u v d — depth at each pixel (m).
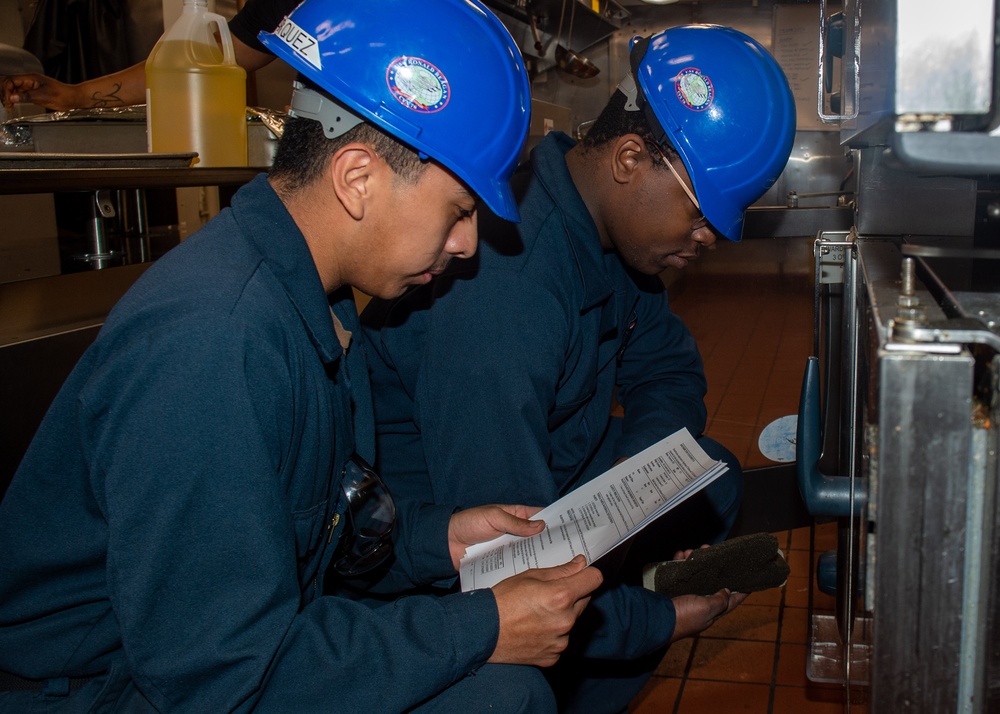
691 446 1.21
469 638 0.91
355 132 0.91
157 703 0.83
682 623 1.46
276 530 0.83
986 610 0.60
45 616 0.91
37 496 0.87
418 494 1.41
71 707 0.89
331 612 0.90
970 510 0.59
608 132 1.28
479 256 1.20
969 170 0.65
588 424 1.47
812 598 1.70
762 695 1.71
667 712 1.68
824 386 1.56
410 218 0.93
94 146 1.75
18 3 2.98
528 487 1.19
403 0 0.94
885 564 0.60
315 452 0.93
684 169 1.22
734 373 3.38
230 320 0.81
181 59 1.68
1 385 1.16
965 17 0.63
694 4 4.07
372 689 0.87
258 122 1.84
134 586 0.80
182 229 2.49
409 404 1.38
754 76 1.23
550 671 1.48
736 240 1.25
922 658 0.61
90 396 0.81
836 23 1.36
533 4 3.40
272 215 0.91
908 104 0.64
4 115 1.83
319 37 0.93
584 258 1.26
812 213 2.02
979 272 0.94
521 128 0.99
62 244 2.00
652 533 1.68
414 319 1.28
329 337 0.93
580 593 0.95
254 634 0.82
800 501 2.00
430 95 0.91
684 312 3.67
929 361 0.56
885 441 0.58
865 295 0.85
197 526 0.80
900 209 1.27
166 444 0.79
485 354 1.18
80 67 2.87
